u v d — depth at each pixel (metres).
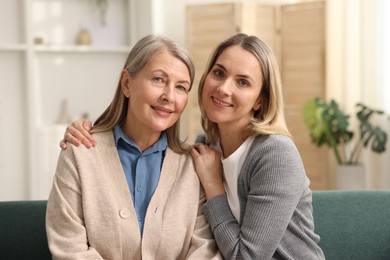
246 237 1.82
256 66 1.94
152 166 1.98
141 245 1.87
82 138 1.94
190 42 5.46
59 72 5.51
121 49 5.48
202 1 5.84
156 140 2.01
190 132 5.51
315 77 5.41
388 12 5.22
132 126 1.98
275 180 1.84
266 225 1.82
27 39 5.20
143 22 5.48
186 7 5.45
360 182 5.15
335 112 5.06
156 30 5.42
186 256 1.93
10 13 5.31
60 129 5.23
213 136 2.12
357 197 2.25
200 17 5.42
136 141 1.99
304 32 5.42
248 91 1.94
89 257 1.80
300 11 5.42
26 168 5.40
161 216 1.91
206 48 5.41
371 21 5.35
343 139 5.15
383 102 5.29
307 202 1.96
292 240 1.92
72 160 1.91
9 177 5.38
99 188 1.88
